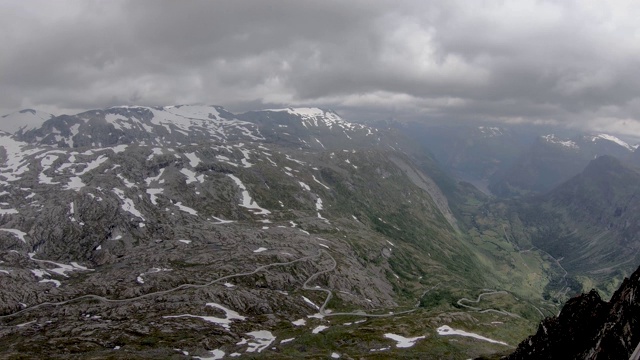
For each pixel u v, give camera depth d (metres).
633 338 78.75
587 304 96.25
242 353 164.12
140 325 186.38
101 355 150.88
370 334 190.38
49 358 146.88
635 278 87.56
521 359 101.75
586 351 85.31
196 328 187.38
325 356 161.88
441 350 173.62
